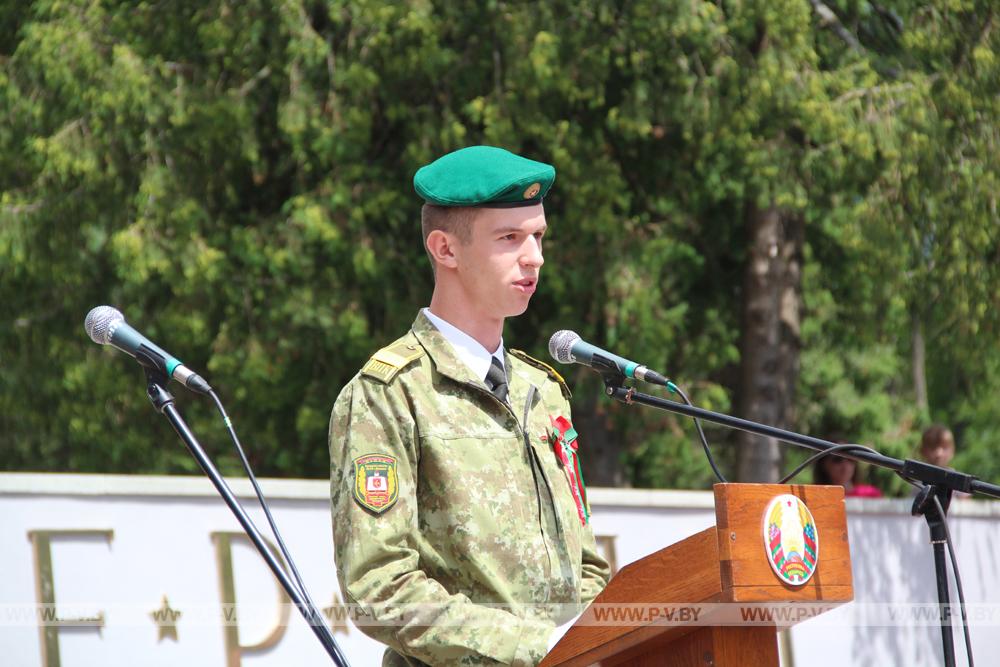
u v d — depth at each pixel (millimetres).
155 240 34125
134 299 37969
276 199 38719
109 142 34688
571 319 37562
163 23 36094
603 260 36438
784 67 33281
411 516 9000
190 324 36125
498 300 9844
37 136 35438
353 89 33719
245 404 40531
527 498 9516
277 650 16312
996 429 62969
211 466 9312
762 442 39938
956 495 25172
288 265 35906
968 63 34844
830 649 20984
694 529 19891
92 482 15641
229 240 37062
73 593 15320
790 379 41312
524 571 9242
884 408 46781
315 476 41875
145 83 33812
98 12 35219
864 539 21734
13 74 35688
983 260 35531
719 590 7289
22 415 40594
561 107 36344
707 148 35094
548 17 33906
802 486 7684
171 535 15984
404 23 32906
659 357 37438
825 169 34719
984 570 23234
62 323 39062
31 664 14992
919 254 35938
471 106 33688
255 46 35219
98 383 38312
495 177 9797
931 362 46688
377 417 9195
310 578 16672
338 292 36156
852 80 34219
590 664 8031
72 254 36031
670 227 39938
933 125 33906
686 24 32938
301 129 33562
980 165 34406
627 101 34344
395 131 37812
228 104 34438
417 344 9703
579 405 40156
